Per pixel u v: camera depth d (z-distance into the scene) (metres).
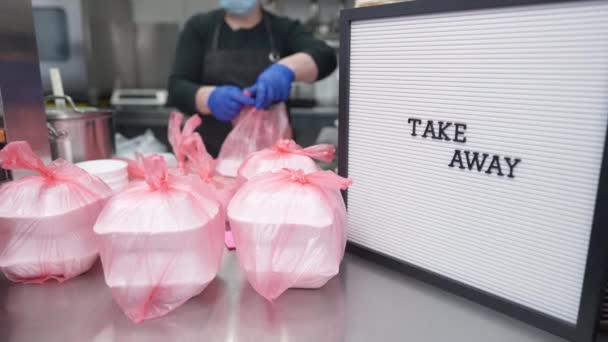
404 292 0.48
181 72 1.38
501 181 0.42
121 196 0.43
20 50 0.57
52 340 0.39
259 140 0.88
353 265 0.54
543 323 0.41
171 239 0.40
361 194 0.55
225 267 0.52
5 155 0.47
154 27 2.74
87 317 0.42
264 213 0.43
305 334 0.39
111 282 0.40
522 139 0.40
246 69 1.38
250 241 0.43
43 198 0.46
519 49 0.39
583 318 0.38
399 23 0.47
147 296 0.40
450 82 0.44
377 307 0.44
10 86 0.57
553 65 0.37
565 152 0.38
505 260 0.43
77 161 0.77
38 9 2.19
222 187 0.62
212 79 1.40
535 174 0.40
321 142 1.20
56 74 0.78
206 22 1.41
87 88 2.36
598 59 0.35
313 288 0.47
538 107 0.38
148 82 2.86
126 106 2.57
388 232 0.53
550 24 0.37
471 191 0.44
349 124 0.55
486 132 0.42
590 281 0.37
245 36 1.38
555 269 0.40
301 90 2.74
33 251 0.46
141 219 0.40
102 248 0.41
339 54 0.54
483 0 0.40
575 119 0.37
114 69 2.74
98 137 0.80
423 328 0.41
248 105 0.92
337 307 0.44
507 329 0.41
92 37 2.43
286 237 0.43
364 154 0.54
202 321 0.41
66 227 0.47
